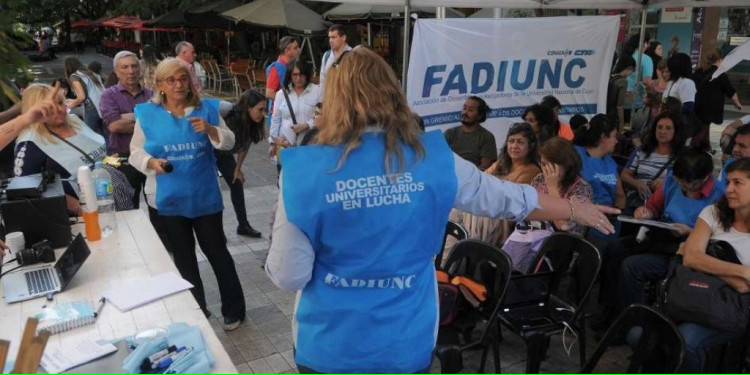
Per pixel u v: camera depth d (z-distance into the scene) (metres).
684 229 3.32
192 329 2.06
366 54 1.62
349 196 1.55
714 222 2.93
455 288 2.95
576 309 3.01
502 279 2.94
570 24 5.35
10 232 2.79
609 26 5.50
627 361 3.34
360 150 1.57
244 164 8.27
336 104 1.60
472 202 1.72
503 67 5.26
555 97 5.49
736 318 2.61
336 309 1.66
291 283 1.63
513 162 3.99
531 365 2.92
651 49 9.12
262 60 16.69
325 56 6.31
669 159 4.43
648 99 6.36
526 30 5.23
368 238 1.59
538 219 1.82
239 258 4.91
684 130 4.43
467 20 4.97
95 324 2.15
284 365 3.34
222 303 3.72
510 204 1.76
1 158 4.03
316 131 1.75
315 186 1.54
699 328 2.69
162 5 21.81
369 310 1.64
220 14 13.91
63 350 1.95
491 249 3.02
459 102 5.18
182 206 3.44
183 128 3.37
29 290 2.39
